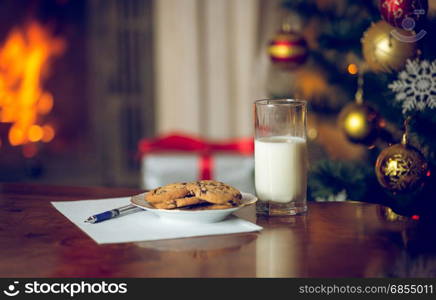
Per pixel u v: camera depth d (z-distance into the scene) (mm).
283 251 1164
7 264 1127
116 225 1267
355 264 1120
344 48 2059
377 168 1492
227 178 2352
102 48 3717
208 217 1260
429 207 1831
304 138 1341
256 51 3059
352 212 1352
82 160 3900
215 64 3078
